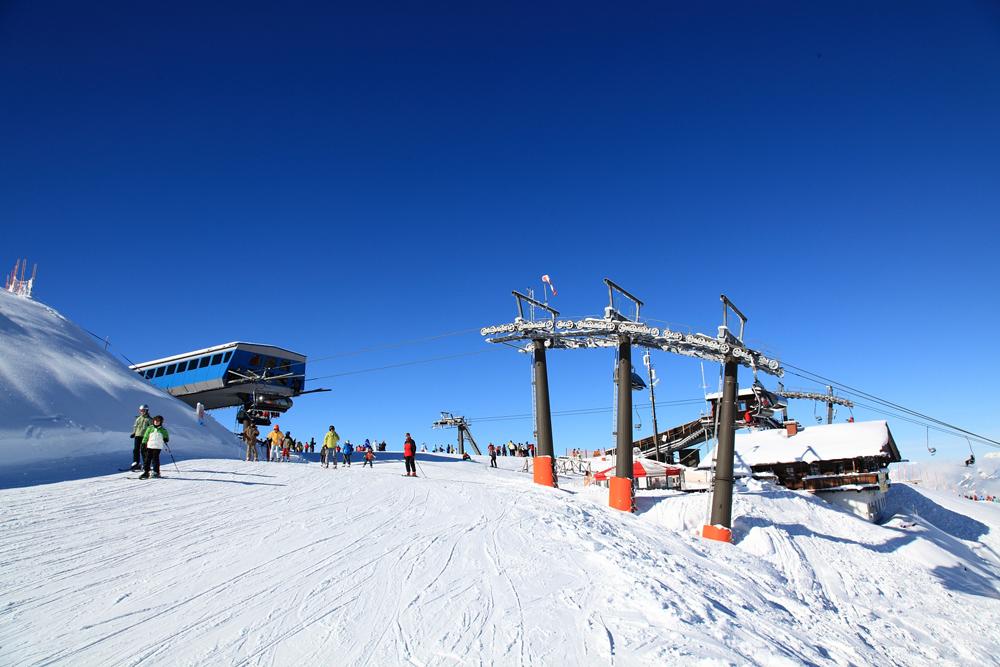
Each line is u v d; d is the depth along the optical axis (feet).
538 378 89.04
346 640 25.46
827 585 62.75
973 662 48.19
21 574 31.19
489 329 89.04
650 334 77.41
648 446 168.86
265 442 124.36
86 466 66.39
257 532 42.37
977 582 78.89
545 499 67.21
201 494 54.85
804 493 101.91
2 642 23.59
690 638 29.04
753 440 125.59
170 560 34.86
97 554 35.19
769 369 79.61
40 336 95.40
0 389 74.74
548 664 24.80
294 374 154.81
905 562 79.25
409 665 23.71
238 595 29.91
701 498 81.56
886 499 129.70
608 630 29.04
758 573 57.82
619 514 69.21
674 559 51.52
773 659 29.25
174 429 94.07
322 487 65.21
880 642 47.50
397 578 33.91
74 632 24.84
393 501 59.26
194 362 156.25
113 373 100.53
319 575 33.60
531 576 36.55
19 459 64.03
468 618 28.91
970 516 128.16
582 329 82.89
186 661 22.81
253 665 22.81
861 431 115.44
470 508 57.67
